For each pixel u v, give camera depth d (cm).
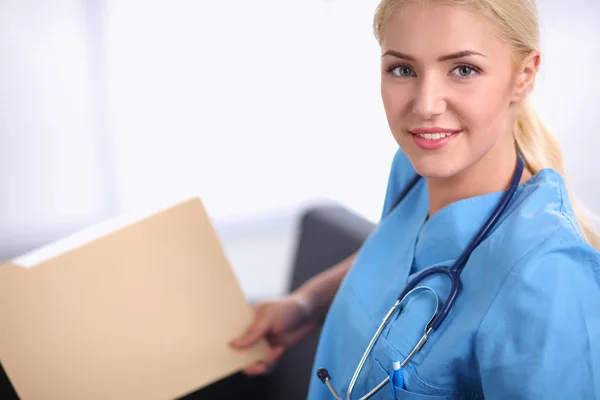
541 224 77
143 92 293
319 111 317
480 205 85
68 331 106
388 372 84
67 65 280
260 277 292
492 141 78
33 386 103
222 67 301
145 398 106
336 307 100
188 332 111
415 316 84
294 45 307
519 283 74
